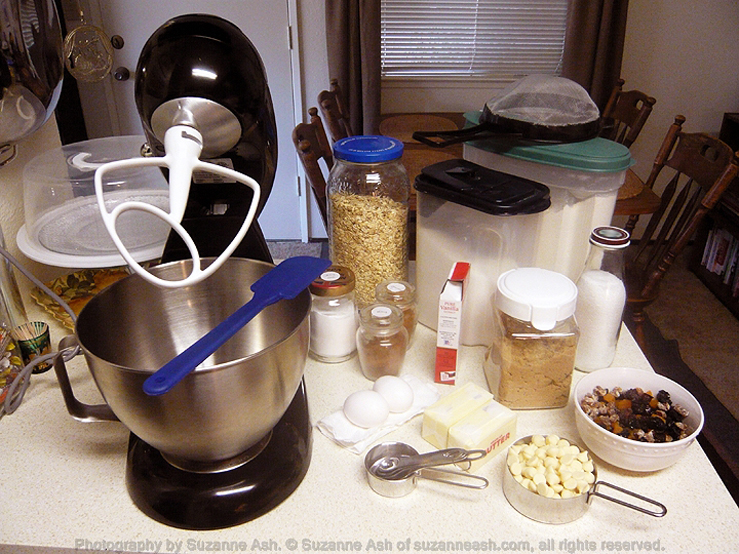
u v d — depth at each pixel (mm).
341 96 2660
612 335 899
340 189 1005
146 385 530
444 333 853
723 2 2939
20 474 734
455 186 893
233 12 2953
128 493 708
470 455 703
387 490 695
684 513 684
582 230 1026
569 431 808
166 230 1010
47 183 1095
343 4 2717
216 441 632
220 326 624
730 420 2102
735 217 2777
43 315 1046
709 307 2865
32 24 789
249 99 758
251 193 870
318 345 933
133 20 2930
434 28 3037
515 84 1147
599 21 2742
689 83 3127
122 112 3109
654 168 2283
